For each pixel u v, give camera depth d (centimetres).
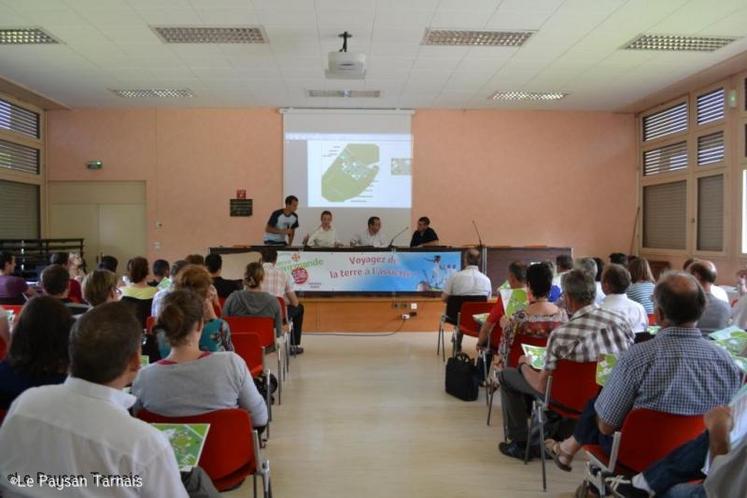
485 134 889
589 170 901
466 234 888
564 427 286
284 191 874
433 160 885
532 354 290
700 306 184
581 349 249
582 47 591
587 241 901
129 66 654
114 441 111
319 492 263
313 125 873
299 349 554
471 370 410
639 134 900
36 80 710
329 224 723
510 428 307
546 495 261
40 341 171
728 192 695
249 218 876
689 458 165
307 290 622
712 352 184
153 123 870
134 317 126
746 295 368
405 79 716
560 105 860
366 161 878
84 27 530
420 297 645
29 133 836
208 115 872
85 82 721
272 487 268
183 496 119
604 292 332
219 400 193
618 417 193
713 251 727
